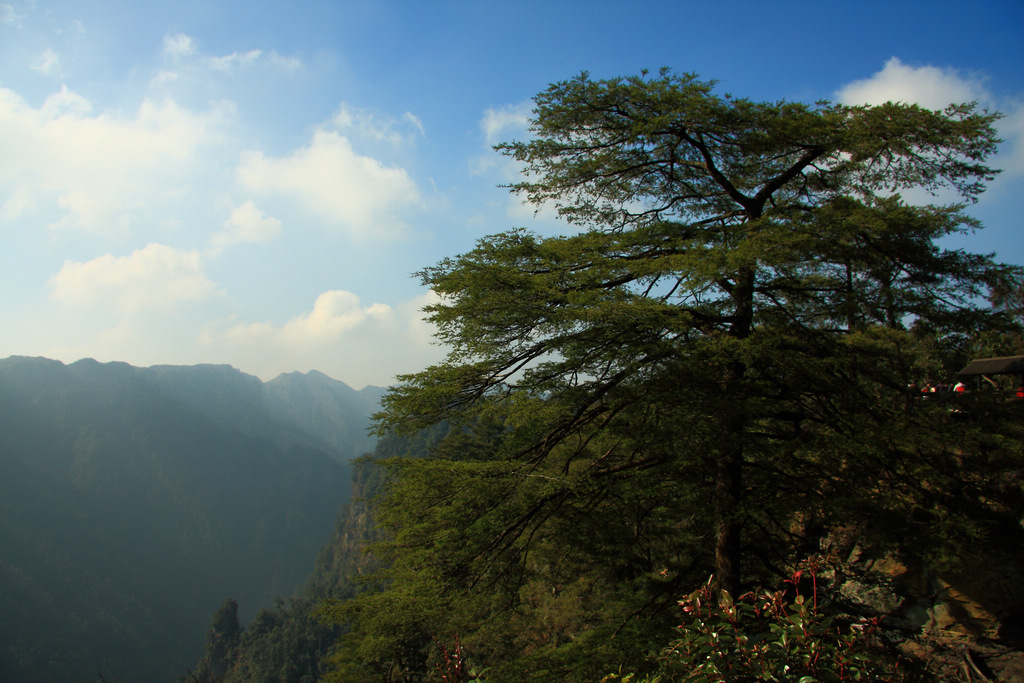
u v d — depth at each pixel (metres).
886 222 7.22
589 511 8.34
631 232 8.84
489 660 12.27
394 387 9.05
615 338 7.43
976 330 8.18
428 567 8.65
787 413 8.62
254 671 78.75
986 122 7.67
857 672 3.05
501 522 7.65
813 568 3.52
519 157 9.84
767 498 8.08
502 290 7.71
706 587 3.63
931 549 7.23
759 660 3.15
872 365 8.59
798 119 8.37
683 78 8.80
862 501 7.31
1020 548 8.43
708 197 10.28
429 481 7.95
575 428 9.05
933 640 8.91
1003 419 7.68
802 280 9.45
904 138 8.03
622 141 9.38
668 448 7.58
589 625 14.10
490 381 8.68
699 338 8.15
